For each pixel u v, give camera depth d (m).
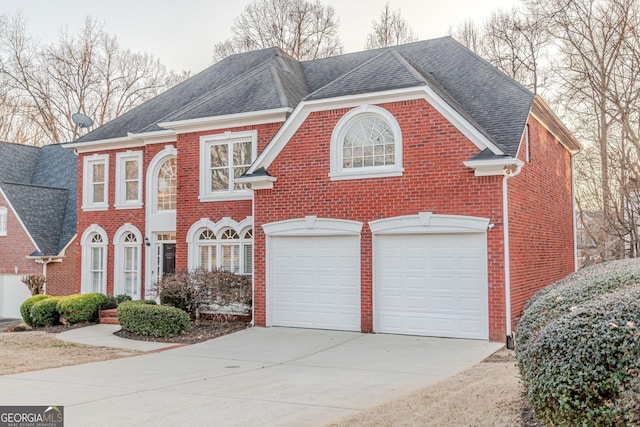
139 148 21.69
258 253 16.50
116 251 21.75
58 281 25.36
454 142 13.97
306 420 7.35
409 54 20.08
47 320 19.16
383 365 11.23
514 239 14.11
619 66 24.72
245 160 18.25
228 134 18.38
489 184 13.55
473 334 13.66
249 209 18.08
